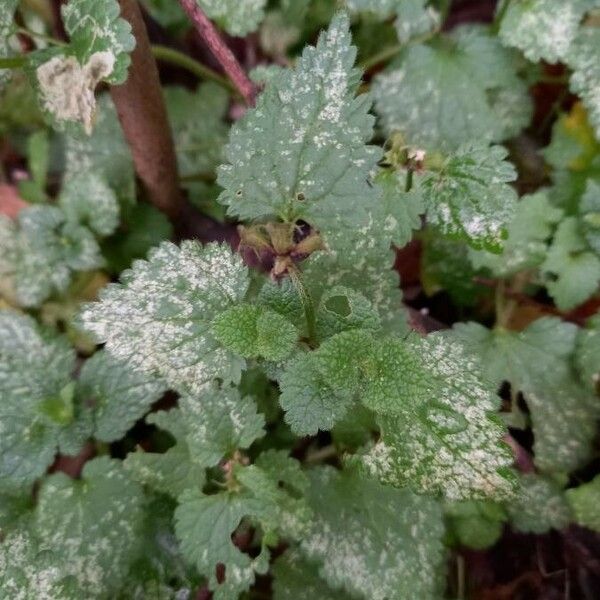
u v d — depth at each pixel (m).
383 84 0.20
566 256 0.19
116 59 0.14
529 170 0.22
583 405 0.19
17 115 0.23
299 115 0.14
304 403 0.14
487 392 0.14
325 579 0.17
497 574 0.20
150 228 0.22
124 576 0.17
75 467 0.20
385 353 0.14
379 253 0.16
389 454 0.14
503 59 0.20
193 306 0.14
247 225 0.18
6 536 0.16
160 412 0.17
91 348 0.21
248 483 0.15
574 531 0.19
